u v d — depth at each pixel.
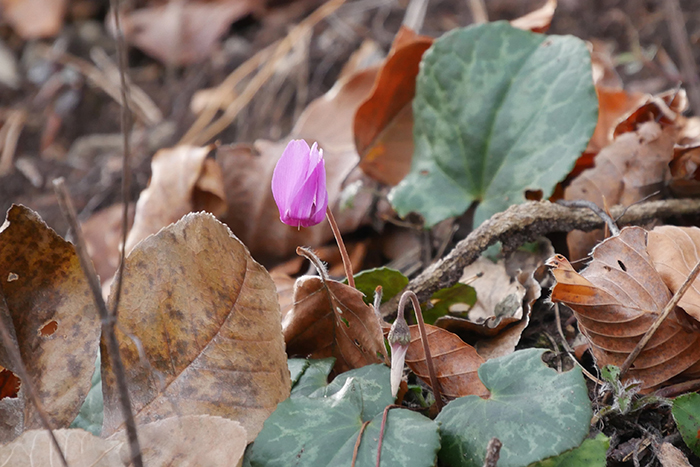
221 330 0.53
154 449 0.51
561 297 0.53
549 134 0.59
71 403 0.52
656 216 0.58
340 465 0.51
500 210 0.59
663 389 0.53
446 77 0.60
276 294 0.53
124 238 0.48
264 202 0.63
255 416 0.52
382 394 0.52
